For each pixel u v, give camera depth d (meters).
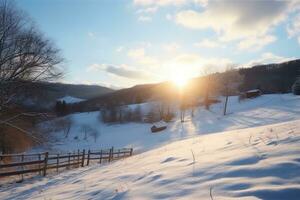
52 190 10.27
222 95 92.94
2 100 25.20
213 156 7.70
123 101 136.25
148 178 7.14
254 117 57.22
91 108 130.00
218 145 9.70
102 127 91.69
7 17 25.55
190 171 6.60
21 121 26.91
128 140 64.56
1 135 25.64
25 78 26.52
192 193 5.17
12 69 25.94
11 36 25.88
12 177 15.54
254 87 108.25
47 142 28.86
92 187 8.50
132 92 151.12
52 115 29.34
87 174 12.66
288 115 50.88
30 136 26.27
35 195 9.92
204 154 8.48
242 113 65.81
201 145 11.17
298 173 4.92
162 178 6.70
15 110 26.94
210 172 6.11
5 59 25.39
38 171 15.80
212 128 55.47
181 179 6.16
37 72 27.31
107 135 77.38
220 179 5.51
